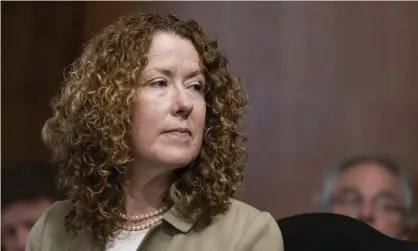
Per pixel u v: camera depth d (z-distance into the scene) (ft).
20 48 15.42
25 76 15.39
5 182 15.37
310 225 9.39
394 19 14.19
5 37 15.44
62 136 9.30
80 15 15.25
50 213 9.59
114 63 8.45
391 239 9.08
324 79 14.37
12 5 15.65
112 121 8.23
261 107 14.56
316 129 14.38
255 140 14.56
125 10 15.14
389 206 14.06
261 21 14.66
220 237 8.44
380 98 14.17
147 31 8.50
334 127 14.32
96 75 8.52
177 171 8.77
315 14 14.46
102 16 15.21
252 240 8.38
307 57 14.47
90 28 15.23
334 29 14.37
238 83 9.30
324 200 14.29
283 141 14.48
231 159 8.87
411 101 14.06
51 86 15.34
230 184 8.73
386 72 14.17
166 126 8.12
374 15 14.24
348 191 14.20
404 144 14.08
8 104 15.40
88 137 8.55
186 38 8.67
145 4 15.08
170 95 8.27
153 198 8.77
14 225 15.34
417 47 14.07
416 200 14.01
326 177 14.29
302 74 14.47
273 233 8.56
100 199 8.75
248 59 14.67
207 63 8.84
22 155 15.37
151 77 8.27
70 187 9.08
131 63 8.30
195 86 8.59
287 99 14.51
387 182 14.08
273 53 14.58
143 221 8.77
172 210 8.57
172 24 8.67
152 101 8.18
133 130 8.29
